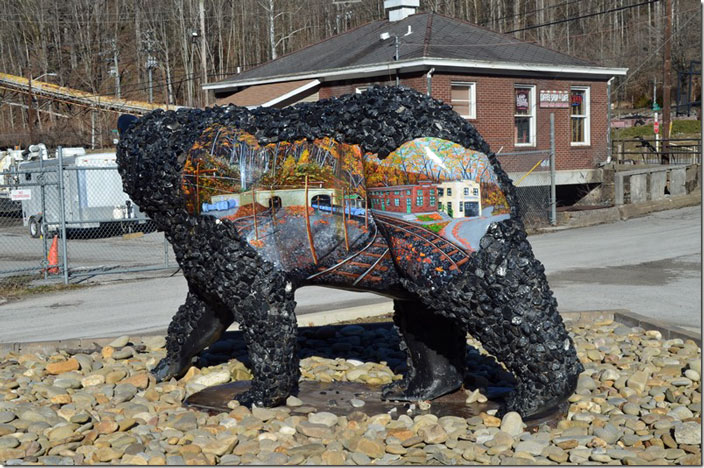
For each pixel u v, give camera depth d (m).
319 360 6.85
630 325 8.07
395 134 4.65
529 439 4.63
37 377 6.46
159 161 5.45
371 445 4.57
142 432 5.00
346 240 4.91
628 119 50.81
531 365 4.59
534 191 22.69
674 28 50.88
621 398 5.55
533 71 23.06
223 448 4.58
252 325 5.17
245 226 5.15
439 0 59.00
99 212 21.72
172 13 67.50
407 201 4.64
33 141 45.28
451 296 4.60
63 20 69.56
